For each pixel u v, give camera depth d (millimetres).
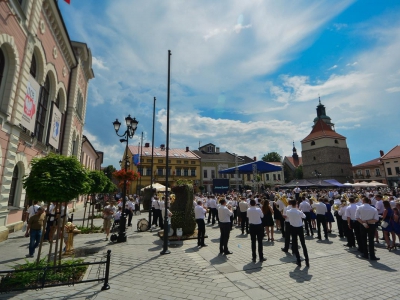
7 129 10688
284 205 10836
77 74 22031
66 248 8250
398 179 56281
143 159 53469
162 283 5465
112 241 10094
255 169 25844
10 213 11641
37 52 14016
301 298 4617
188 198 11414
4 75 10883
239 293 4863
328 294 4785
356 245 9102
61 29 16734
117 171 11773
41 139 15797
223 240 8000
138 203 23875
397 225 8141
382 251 8102
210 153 66688
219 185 41344
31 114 12773
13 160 11156
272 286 5215
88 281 5090
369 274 5898
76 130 24188
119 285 5367
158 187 25344
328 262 6926
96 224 16156
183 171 57375
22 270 4672
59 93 19531
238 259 7348
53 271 5715
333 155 63625
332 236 10766
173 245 9414
